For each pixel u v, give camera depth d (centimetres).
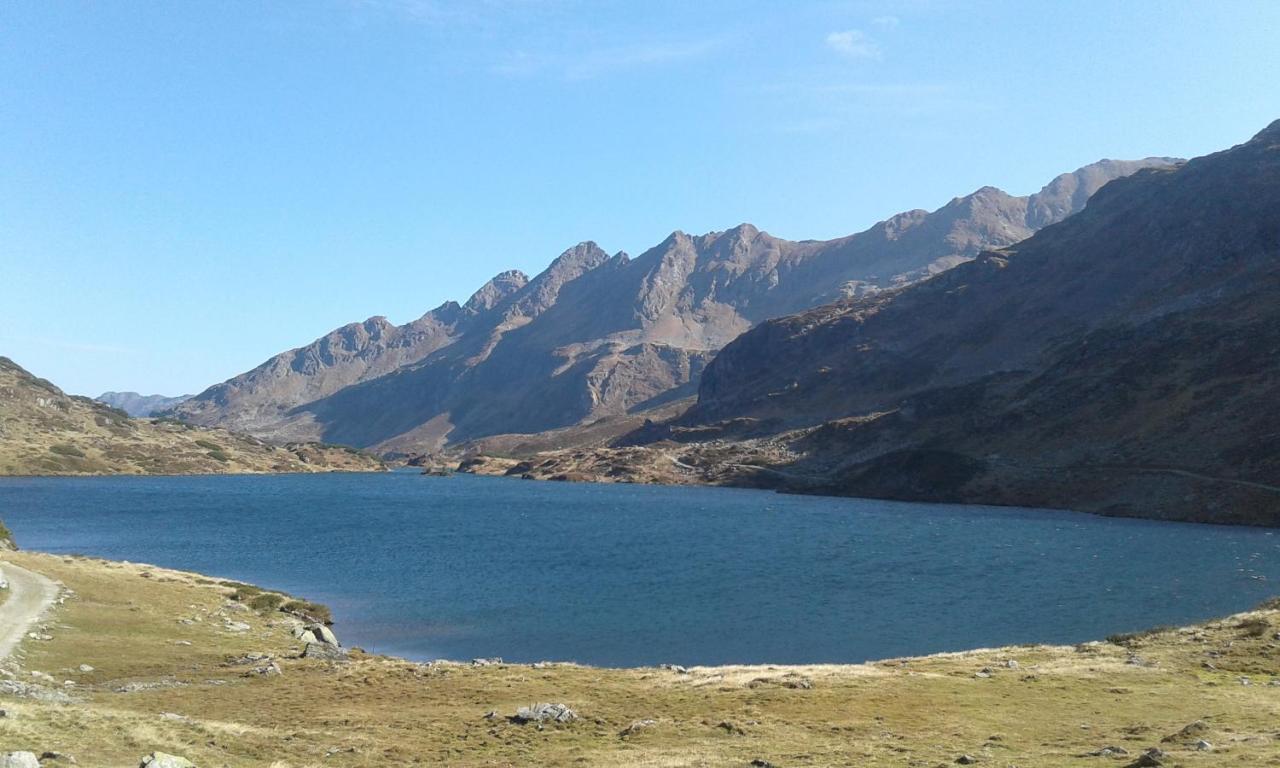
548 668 5016
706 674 4706
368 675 4709
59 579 6819
